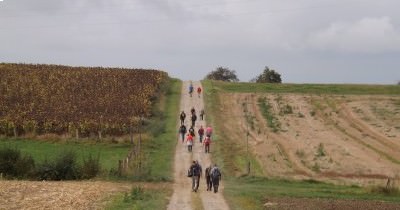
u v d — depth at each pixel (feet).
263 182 138.82
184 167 155.63
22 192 108.06
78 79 293.84
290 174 149.28
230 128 220.02
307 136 207.41
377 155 176.14
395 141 199.82
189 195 114.32
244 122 232.32
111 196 106.11
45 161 142.20
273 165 160.56
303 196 115.65
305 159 170.09
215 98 277.85
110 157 168.76
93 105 239.30
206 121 229.66
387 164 163.43
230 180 141.18
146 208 93.45
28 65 325.62
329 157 172.35
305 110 258.37
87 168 140.36
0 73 299.17
